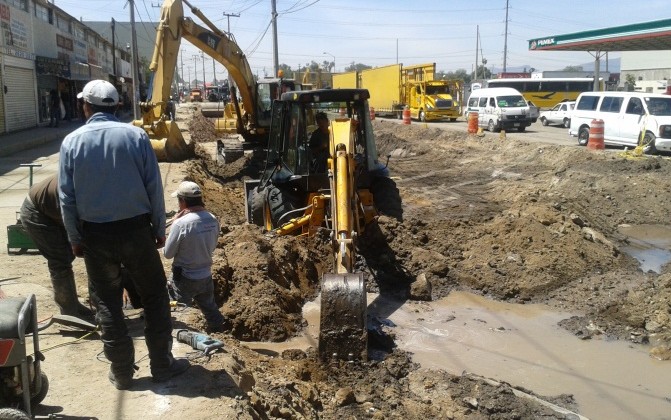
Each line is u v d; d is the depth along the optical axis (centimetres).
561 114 3600
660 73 6656
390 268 910
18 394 390
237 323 702
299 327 754
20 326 371
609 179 1547
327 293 650
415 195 1571
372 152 1041
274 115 1083
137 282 438
